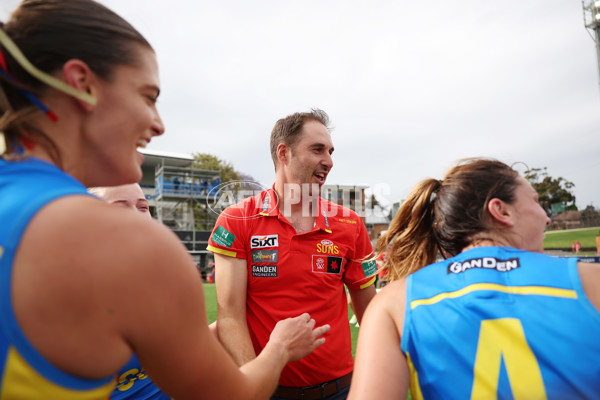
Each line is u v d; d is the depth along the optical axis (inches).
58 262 17.5
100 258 18.2
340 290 74.3
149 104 25.3
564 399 26.0
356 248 76.8
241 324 66.7
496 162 39.8
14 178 19.6
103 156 23.0
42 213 18.2
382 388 31.5
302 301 69.1
